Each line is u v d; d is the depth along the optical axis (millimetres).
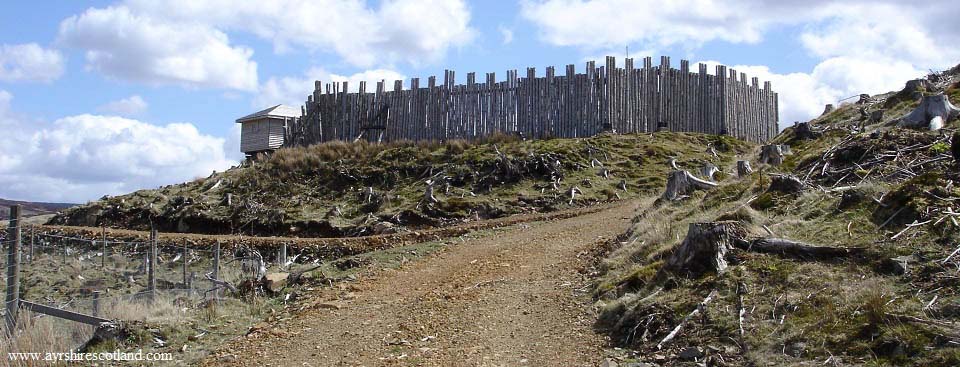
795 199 11648
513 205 22828
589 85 31562
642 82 31984
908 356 6469
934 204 9281
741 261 9266
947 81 19500
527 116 32438
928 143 12375
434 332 9703
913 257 8188
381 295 12312
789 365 6863
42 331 10633
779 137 23516
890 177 11352
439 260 15102
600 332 8891
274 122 39938
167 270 19672
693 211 13664
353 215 24031
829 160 13234
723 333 7801
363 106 36531
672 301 8805
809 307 7770
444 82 34250
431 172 27281
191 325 11047
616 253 12367
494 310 10516
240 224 25016
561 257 13797
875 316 7109
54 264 21203
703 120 32812
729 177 17422
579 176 25281
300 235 23203
